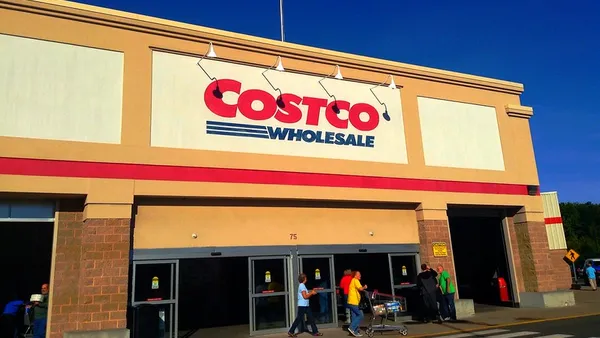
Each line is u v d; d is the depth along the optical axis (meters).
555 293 17.12
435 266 15.33
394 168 15.41
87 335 10.53
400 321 14.80
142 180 11.86
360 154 14.99
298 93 14.46
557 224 21.91
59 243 11.26
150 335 11.21
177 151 12.40
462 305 15.45
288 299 13.34
